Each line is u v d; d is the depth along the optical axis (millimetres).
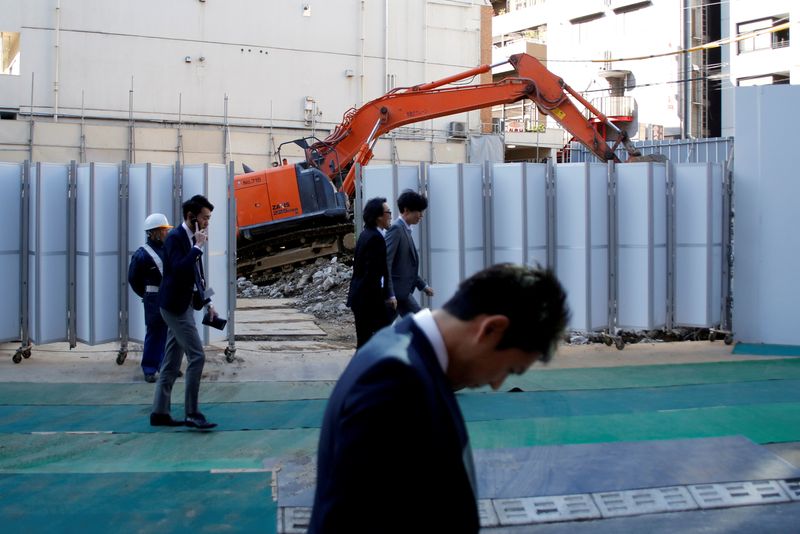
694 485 4879
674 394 7332
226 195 8797
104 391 7527
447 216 9273
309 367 8602
